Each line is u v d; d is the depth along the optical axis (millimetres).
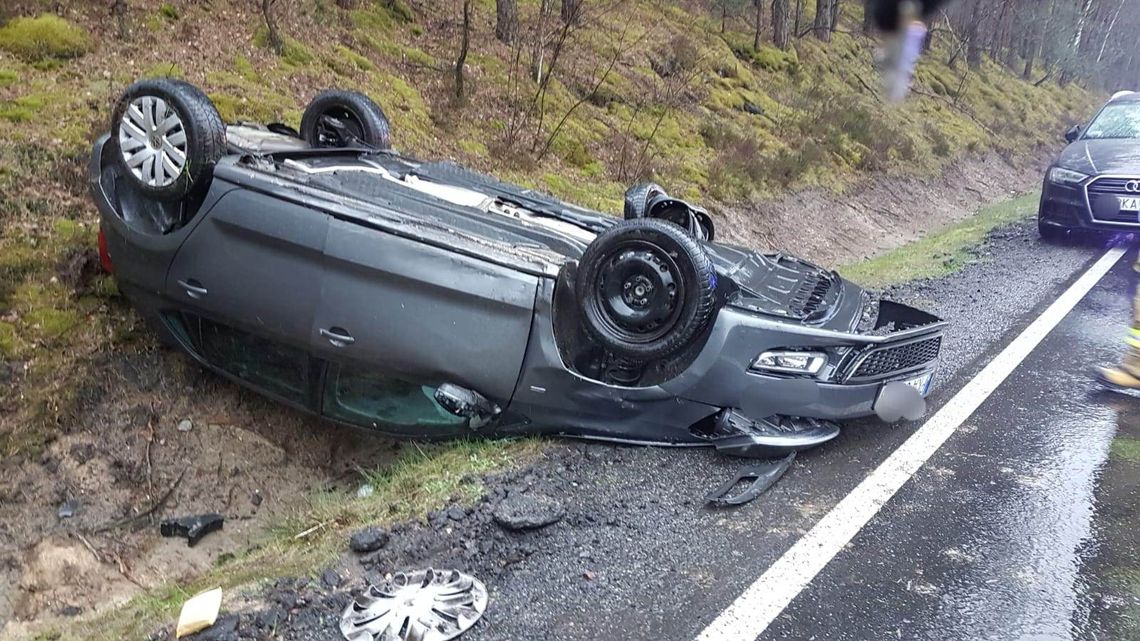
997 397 5250
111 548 4430
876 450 4477
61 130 6594
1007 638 2959
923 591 3236
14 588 4141
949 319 6910
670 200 5590
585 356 4359
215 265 4699
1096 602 3174
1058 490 4070
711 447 4379
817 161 13922
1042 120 29062
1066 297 7609
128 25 8430
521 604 3158
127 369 5254
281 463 5094
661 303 4043
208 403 5293
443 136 9562
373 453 5082
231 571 3754
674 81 14633
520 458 4285
